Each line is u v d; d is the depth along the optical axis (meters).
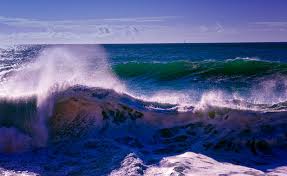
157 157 5.65
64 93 7.31
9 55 48.81
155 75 18.38
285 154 6.00
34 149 6.36
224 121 6.69
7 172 5.23
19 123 6.85
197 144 6.29
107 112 7.05
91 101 7.23
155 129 6.77
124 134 6.75
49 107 7.11
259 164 5.60
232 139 6.32
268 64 17.72
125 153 5.68
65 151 6.16
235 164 5.51
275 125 6.53
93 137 6.67
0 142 6.38
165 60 28.52
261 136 6.36
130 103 7.16
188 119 6.84
